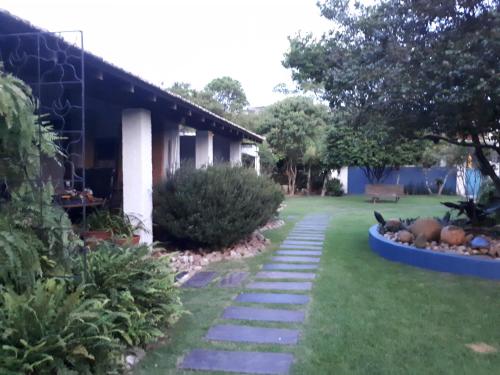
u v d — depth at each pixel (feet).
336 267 21.85
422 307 15.58
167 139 33.91
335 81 23.91
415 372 10.69
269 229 35.73
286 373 10.61
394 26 21.75
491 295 17.06
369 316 14.62
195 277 20.03
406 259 22.68
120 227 22.04
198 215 23.70
